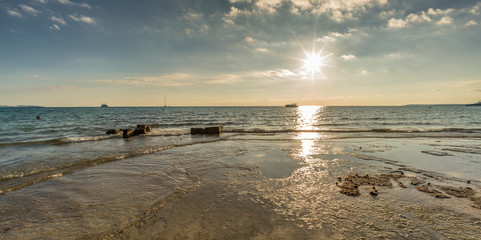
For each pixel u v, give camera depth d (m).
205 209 4.80
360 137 16.47
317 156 10.13
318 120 40.28
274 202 5.16
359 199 5.29
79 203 5.15
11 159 9.55
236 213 4.61
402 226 4.05
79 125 29.97
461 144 13.19
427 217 4.38
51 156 10.15
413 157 9.84
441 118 43.75
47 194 5.70
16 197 5.49
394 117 48.41
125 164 8.80
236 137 16.94
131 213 4.65
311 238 3.69
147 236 3.79
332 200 5.25
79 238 3.75
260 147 12.46
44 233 3.92
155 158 9.84
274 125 29.95
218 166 8.45
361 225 4.09
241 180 6.77
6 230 4.01
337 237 3.72
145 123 33.75
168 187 6.20
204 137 17.09
